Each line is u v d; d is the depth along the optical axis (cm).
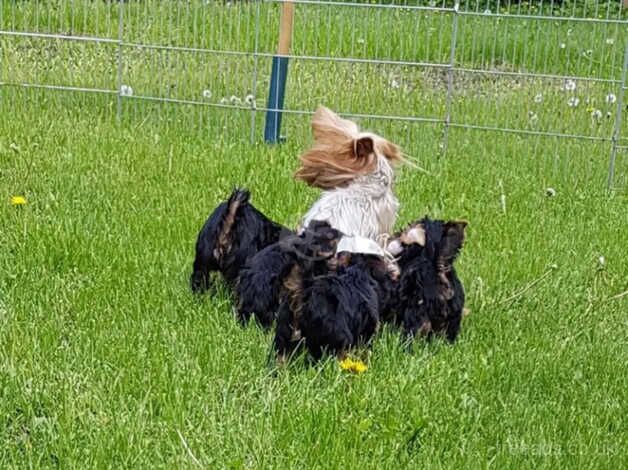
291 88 446
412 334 242
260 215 261
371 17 548
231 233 256
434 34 549
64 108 429
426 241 244
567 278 301
